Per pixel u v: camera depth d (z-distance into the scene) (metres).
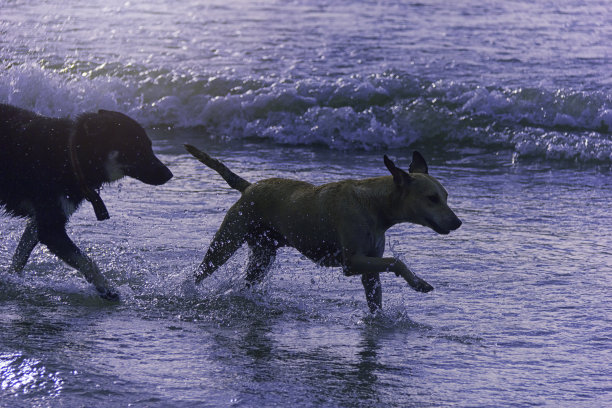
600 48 29.58
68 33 32.47
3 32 31.94
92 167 10.45
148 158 10.70
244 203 10.34
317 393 7.13
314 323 9.49
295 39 32.41
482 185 17.34
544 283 10.98
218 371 7.58
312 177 17.59
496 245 12.88
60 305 9.90
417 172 10.09
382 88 23.81
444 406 6.93
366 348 8.52
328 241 9.70
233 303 10.22
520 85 24.08
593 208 15.30
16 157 10.41
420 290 9.02
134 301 10.20
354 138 22.16
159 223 13.90
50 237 10.51
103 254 12.14
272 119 23.41
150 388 7.00
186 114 24.50
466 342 8.78
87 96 24.59
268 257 10.68
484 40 31.42
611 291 10.59
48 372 7.24
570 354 8.38
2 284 10.62
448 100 23.17
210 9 40.44
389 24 35.69
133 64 27.00
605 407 6.98
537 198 16.16
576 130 21.81
